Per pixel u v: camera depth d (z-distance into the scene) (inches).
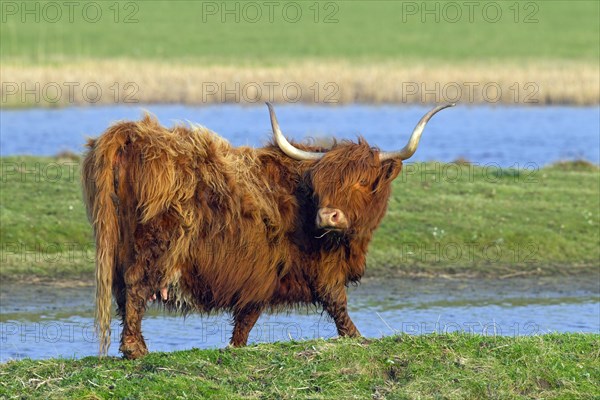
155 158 1140.5
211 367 1107.3
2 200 2194.9
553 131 4040.4
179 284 1187.3
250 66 6309.1
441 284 1907.0
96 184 1141.7
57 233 2053.4
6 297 1770.4
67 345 1456.7
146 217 1137.4
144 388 1052.5
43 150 3348.9
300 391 1058.7
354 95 5147.6
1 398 1043.3
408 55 7539.4
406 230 2117.4
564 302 1792.6
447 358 1129.4
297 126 4116.6
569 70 6107.3
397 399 1043.9
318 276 1252.5
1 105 4621.1
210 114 4539.9
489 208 2257.6
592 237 2138.3
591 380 1107.9
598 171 2736.2
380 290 1861.5
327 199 1210.6
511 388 1082.7
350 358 1125.7
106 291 1134.4
